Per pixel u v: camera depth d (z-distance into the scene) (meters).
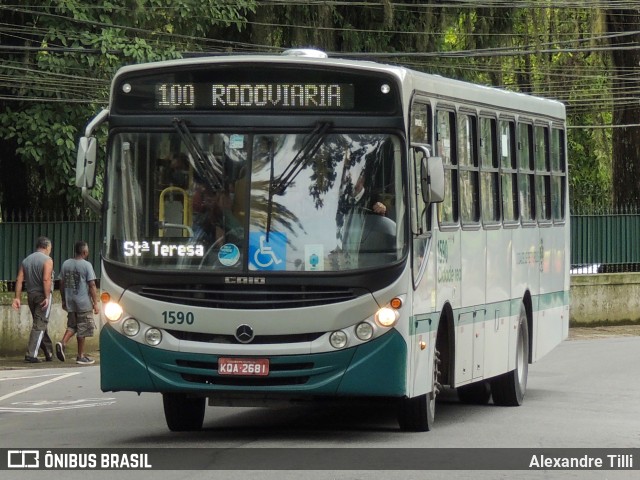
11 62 32.59
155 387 15.09
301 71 15.13
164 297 15.03
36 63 32.78
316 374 14.85
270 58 15.17
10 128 32.22
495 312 19.39
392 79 15.10
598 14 41.97
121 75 15.46
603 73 44.03
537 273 22.03
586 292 39.56
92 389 23.88
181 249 15.09
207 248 15.03
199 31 35.38
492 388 20.50
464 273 17.75
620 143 43.12
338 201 14.99
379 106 15.10
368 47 41.44
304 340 14.89
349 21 41.25
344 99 15.12
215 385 14.95
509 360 20.17
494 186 19.47
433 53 36.22
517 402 20.52
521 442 15.77
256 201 15.03
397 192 15.03
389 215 15.00
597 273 40.06
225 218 15.05
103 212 15.36
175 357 14.99
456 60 43.16
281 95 15.16
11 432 17.14
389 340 14.87
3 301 31.02
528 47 42.44
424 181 15.24
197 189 15.13
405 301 14.99
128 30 33.47
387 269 14.88
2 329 31.06
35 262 29.66
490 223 19.16
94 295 29.78
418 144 15.54
